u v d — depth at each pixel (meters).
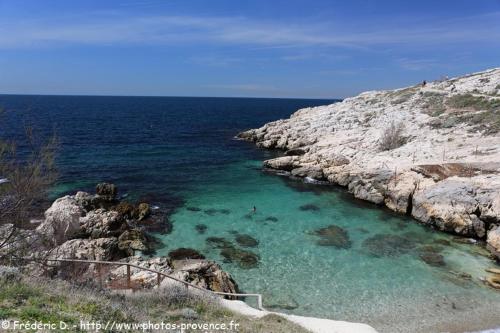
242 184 44.78
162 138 78.25
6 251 16.23
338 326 15.03
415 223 33.25
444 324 18.69
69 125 90.81
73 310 10.64
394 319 19.08
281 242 28.28
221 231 30.17
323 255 26.25
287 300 20.69
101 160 54.22
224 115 145.38
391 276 23.52
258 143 70.88
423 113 58.59
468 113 52.22
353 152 48.16
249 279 22.88
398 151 43.81
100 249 23.78
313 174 46.91
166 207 35.78
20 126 72.12
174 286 16.39
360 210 36.31
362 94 88.31
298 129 67.69
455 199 31.27
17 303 10.26
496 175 32.00
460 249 27.86
